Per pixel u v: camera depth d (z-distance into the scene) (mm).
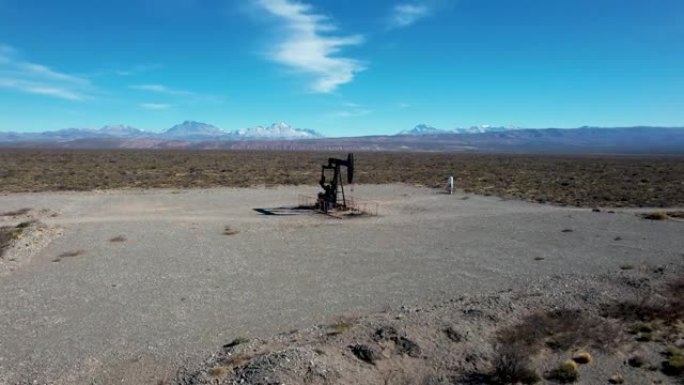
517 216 34625
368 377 11891
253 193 47344
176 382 11539
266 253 23891
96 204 39219
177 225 30734
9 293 17875
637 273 19781
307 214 35375
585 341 13773
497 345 13453
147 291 18125
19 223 30562
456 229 29922
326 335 13898
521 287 18500
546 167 91000
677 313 15500
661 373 12242
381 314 15734
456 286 18781
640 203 41812
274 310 16250
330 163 38656
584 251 24109
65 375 11945
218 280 19531
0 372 12078
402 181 60906
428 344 13344
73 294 17781
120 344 13648
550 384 11805
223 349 13266
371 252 24125
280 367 11578
